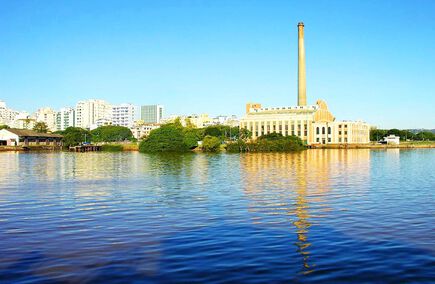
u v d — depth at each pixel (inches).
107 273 910.4
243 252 1054.4
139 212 1617.9
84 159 5718.5
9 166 4325.8
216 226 1354.6
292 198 1973.4
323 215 1531.7
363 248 1085.1
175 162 4896.7
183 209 1679.4
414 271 911.0
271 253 1044.5
